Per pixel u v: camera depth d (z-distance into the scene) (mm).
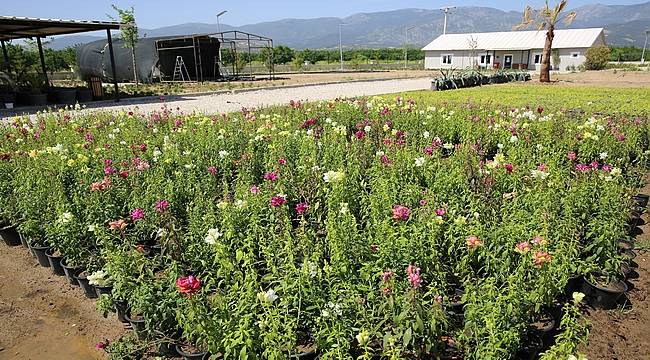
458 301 4234
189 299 3328
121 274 4039
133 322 4066
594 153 8023
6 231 6195
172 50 38625
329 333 3221
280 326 3307
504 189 6062
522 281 3742
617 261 4629
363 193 5613
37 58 34594
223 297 3607
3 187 6406
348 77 42250
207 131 9250
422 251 3965
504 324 3283
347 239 4172
